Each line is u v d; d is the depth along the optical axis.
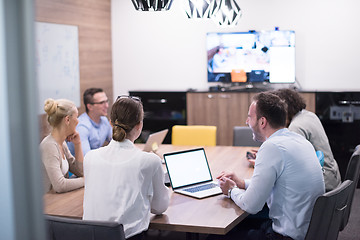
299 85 6.89
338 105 6.41
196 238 2.61
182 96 7.05
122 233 2.22
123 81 7.65
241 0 6.96
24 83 0.54
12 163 0.55
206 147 4.66
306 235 2.53
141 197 2.41
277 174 2.61
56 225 2.28
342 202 2.66
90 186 2.48
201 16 3.86
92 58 7.00
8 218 0.56
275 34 6.69
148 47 7.48
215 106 6.92
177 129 5.19
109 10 7.50
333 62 6.73
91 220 2.25
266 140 2.68
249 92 6.74
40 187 0.56
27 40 0.54
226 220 2.52
